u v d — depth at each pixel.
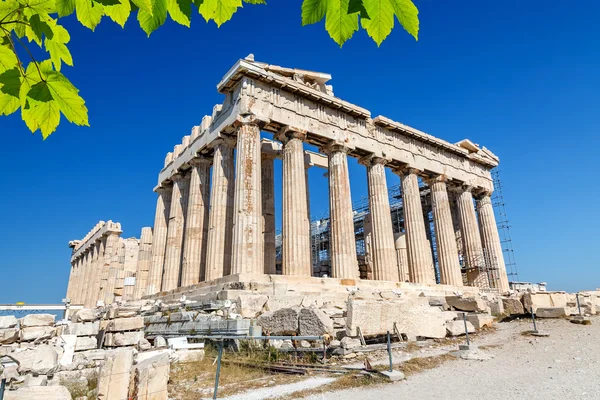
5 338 12.62
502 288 36.78
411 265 31.14
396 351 13.91
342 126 28.89
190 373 11.65
